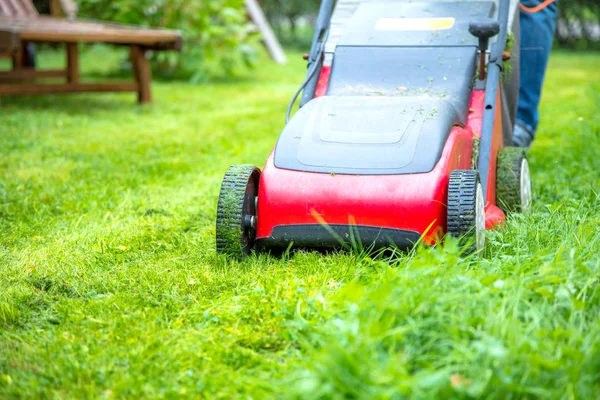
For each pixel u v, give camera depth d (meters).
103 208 2.15
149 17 5.19
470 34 1.96
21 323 1.49
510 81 2.10
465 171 1.63
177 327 1.45
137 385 1.28
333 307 1.42
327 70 2.02
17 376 1.31
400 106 1.75
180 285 1.61
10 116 3.58
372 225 1.60
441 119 1.71
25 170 2.55
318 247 1.68
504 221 1.79
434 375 1.14
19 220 2.05
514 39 2.09
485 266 1.53
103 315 1.49
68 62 4.58
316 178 1.64
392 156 1.64
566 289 1.35
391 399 1.14
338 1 2.17
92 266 1.72
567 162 2.49
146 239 1.89
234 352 1.36
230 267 1.67
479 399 1.17
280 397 1.20
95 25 4.18
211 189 2.29
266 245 1.68
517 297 1.32
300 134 1.72
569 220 1.74
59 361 1.34
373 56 1.95
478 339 1.26
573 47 9.48
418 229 1.59
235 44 5.39
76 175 2.48
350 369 1.16
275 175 1.67
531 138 2.65
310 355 1.29
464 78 1.89
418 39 1.96
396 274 1.40
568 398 1.18
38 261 1.76
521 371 1.20
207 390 1.27
